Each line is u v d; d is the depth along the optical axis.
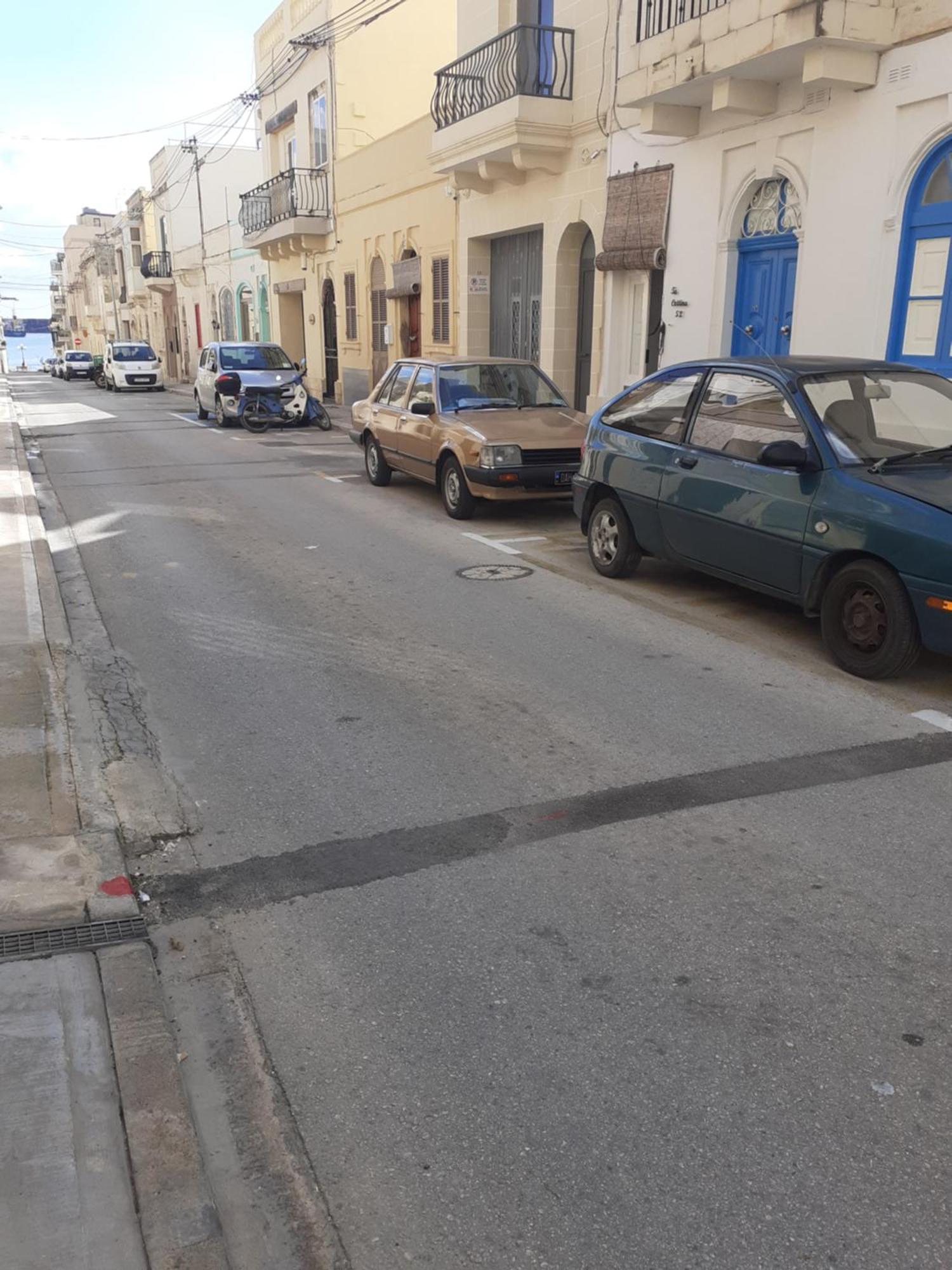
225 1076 2.87
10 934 3.43
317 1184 2.50
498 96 15.91
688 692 5.74
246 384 21.44
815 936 3.44
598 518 8.41
